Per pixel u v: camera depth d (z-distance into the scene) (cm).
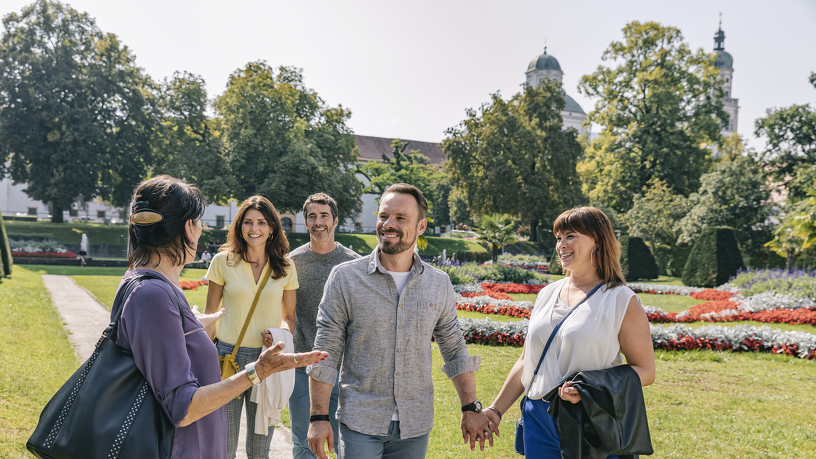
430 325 245
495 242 2550
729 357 773
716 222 2705
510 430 462
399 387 235
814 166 2636
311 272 359
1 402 448
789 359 759
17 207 5181
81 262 2444
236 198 3597
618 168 3853
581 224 247
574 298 248
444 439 435
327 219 355
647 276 2441
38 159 3291
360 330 238
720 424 483
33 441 150
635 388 216
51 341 704
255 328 323
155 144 3597
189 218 179
